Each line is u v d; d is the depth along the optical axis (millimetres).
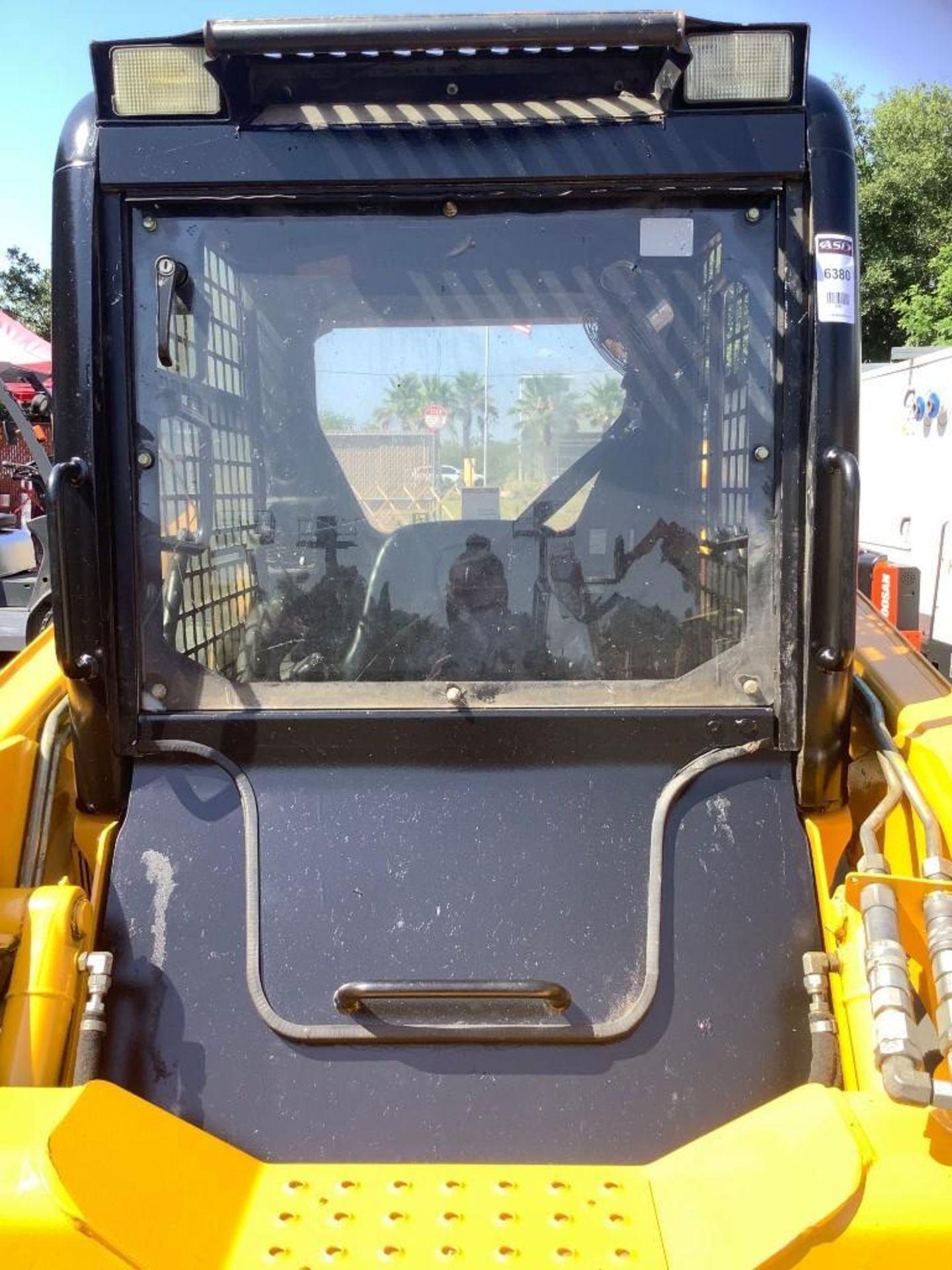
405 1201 1559
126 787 2041
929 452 7051
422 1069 1773
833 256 1859
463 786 1965
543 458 2039
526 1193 1571
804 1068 1786
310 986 1823
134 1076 1779
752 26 1841
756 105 1867
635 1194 1570
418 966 1835
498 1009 1798
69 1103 1510
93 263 1889
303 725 1979
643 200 1927
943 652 6770
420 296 1989
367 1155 1728
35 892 1815
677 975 1835
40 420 6203
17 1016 1720
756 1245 1390
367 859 1910
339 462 2051
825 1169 1423
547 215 1942
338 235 1954
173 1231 1439
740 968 1846
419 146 1889
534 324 2004
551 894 1885
